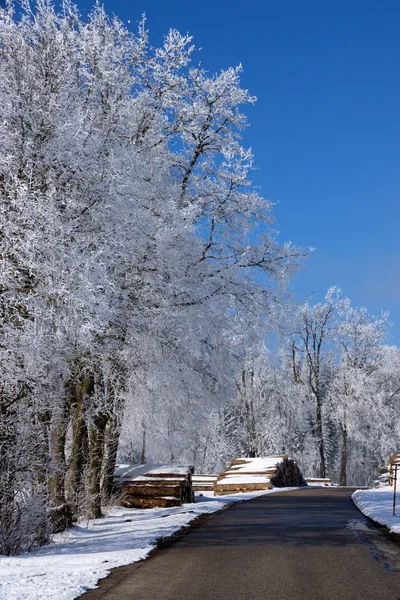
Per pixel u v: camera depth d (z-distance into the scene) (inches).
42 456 479.8
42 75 559.2
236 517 601.0
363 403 2042.3
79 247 531.2
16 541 423.2
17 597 257.4
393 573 316.8
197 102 780.0
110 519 682.8
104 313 517.7
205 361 783.7
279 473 1293.1
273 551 383.9
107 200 565.3
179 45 760.3
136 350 663.8
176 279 637.9
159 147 733.9
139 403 785.6
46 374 474.3
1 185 504.4
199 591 275.4
